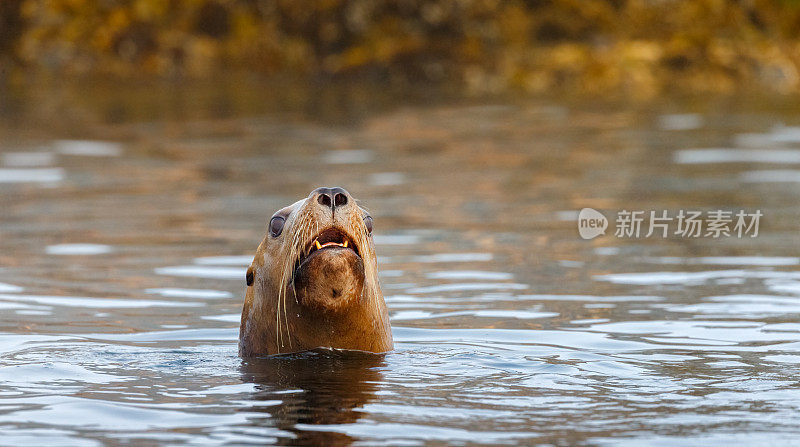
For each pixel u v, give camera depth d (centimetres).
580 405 2133
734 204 4872
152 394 2219
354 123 7700
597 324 2962
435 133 7194
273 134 7194
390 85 10175
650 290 3400
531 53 10394
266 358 2534
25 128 7450
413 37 10650
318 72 10669
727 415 2061
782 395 2214
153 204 4956
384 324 2609
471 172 5784
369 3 10825
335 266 2319
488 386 2281
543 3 10694
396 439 1902
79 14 10988
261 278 2578
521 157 6253
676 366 2491
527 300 3275
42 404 2138
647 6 10575
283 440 1898
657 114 8119
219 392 2231
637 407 2119
